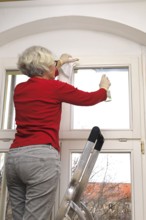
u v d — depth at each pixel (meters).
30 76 1.55
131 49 2.09
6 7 2.13
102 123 1.98
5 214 1.91
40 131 1.37
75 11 2.04
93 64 2.06
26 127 1.39
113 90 2.03
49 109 1.41
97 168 1.91
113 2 2.04
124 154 1.92
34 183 1.27
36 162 1.28
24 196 1.45
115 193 1.86
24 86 1.50
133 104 1.96
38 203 1.26
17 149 1.35
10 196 1.47
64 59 1.96
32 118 1.39
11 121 2.08
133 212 1.79
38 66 1.49
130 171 1.88
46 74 1.54
